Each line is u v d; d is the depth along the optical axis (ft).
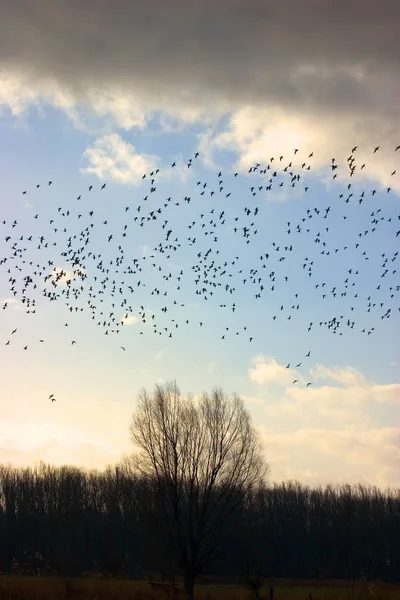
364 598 210.18
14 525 372.38
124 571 310.65
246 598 214.07
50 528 364.38
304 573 378.53
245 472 207.82
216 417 209.36
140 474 212.84
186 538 202.08
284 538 384.88
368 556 385.09
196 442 206.69
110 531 337.31
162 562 245.45
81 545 348.59
